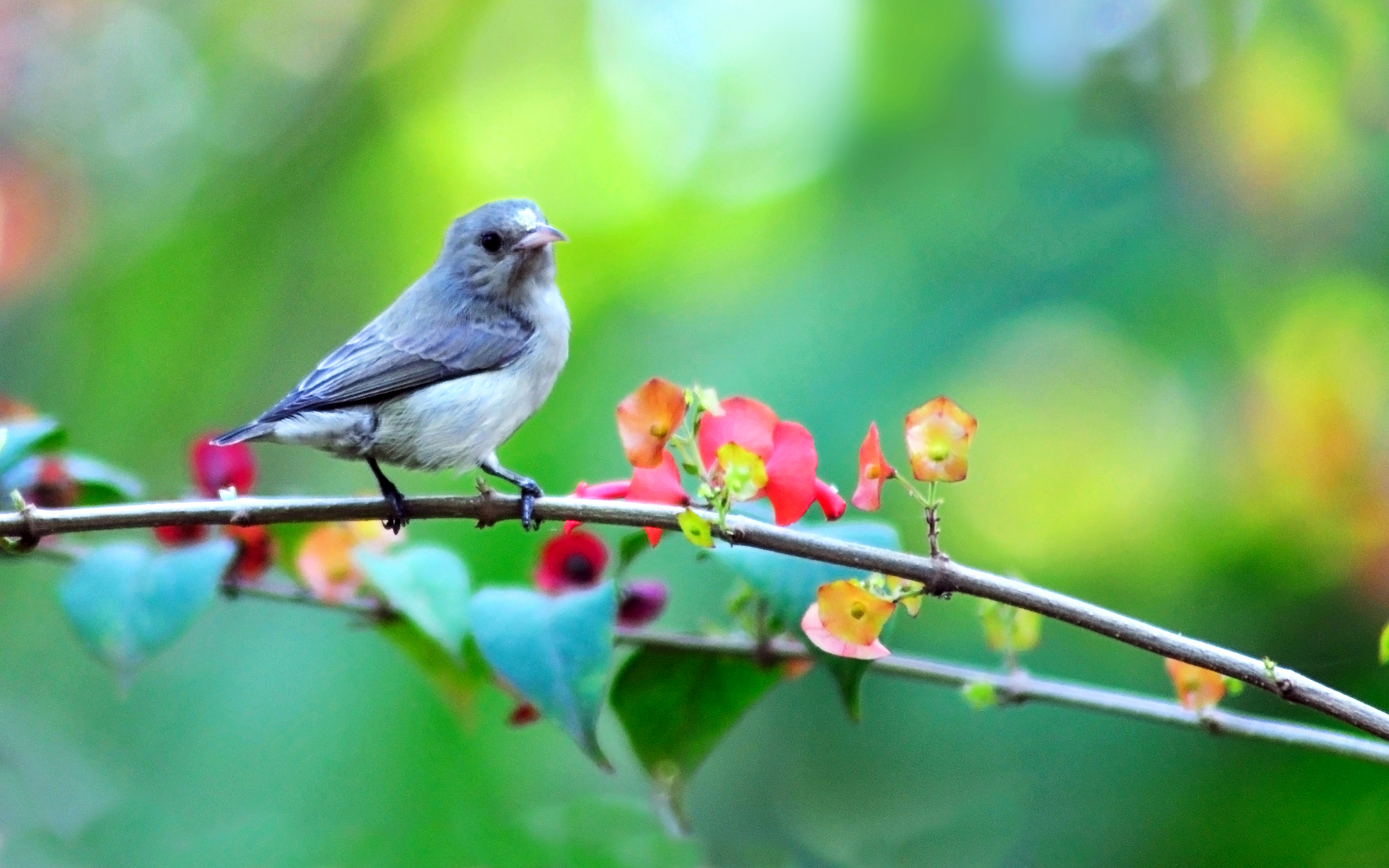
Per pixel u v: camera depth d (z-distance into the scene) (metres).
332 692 10.67
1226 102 10.99
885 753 10.55
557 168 16.00
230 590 7.72
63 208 15.09
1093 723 9.92
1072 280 10.58
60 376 14.87
